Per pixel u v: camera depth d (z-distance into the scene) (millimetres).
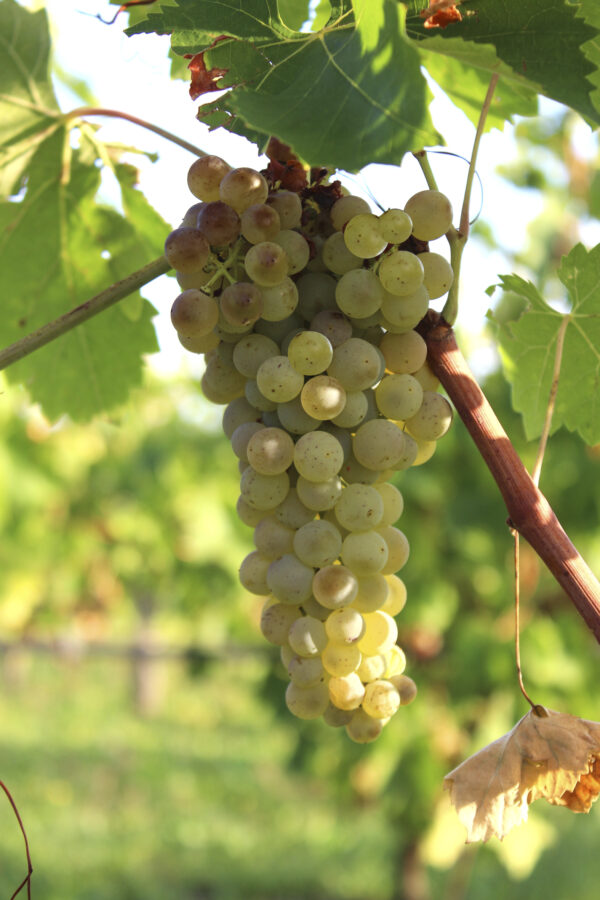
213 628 4027
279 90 620
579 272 734
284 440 604
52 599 3799
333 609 607
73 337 831
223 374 633
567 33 609
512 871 2361
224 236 592
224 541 2955
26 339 630
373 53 565
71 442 3225
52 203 789
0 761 5480
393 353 613
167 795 5070
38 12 756
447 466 2182
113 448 3594
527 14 610
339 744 2324
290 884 3893
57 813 4555
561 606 2145
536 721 615
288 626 621
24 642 3885
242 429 626
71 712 7180
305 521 615
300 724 2395
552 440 2104
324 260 609
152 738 6461
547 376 763
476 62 618
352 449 618
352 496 608
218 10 618
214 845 4289
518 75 618
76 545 3609
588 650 2107
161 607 5160
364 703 620
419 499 2166
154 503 3471
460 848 2342
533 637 2043
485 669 2037
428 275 616
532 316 750
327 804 4883
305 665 611
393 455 604
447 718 2223
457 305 626
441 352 624
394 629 625
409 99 554
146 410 3621
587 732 610
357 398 605
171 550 3428
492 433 618
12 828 4219
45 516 3381
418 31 619
